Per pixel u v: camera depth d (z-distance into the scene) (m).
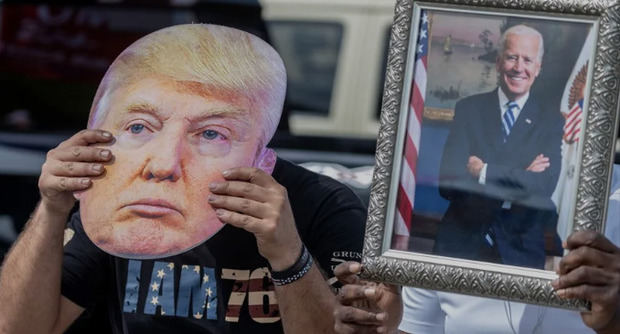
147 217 3.38
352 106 5.27
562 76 3.09
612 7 3.04
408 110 3.15
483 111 3.13
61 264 3.55
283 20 5.43
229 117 3.40
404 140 3.15
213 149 3.39
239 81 3.42
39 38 5.53
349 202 3.66
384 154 3.13
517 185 3.10
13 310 3.53
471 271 3.07
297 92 5.30
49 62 5.50
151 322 3.58
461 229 3.12
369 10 5.41
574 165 3.06
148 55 3.44
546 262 3.06
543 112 3.10
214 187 3.30
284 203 3.30
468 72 3.14
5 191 4.71
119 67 3.44
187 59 3.43
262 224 3.28
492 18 3.14
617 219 3.46
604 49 3.03
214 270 3.57
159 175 3.38
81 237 3.67
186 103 3.40
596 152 3.02
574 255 2.95
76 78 5.48
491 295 3.07
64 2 5.53
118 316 3.65
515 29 3.12
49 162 3.38
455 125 3.14
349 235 3.60
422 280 3.09
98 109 3.43
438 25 3.15
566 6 3.07
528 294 3.04
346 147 4.88
